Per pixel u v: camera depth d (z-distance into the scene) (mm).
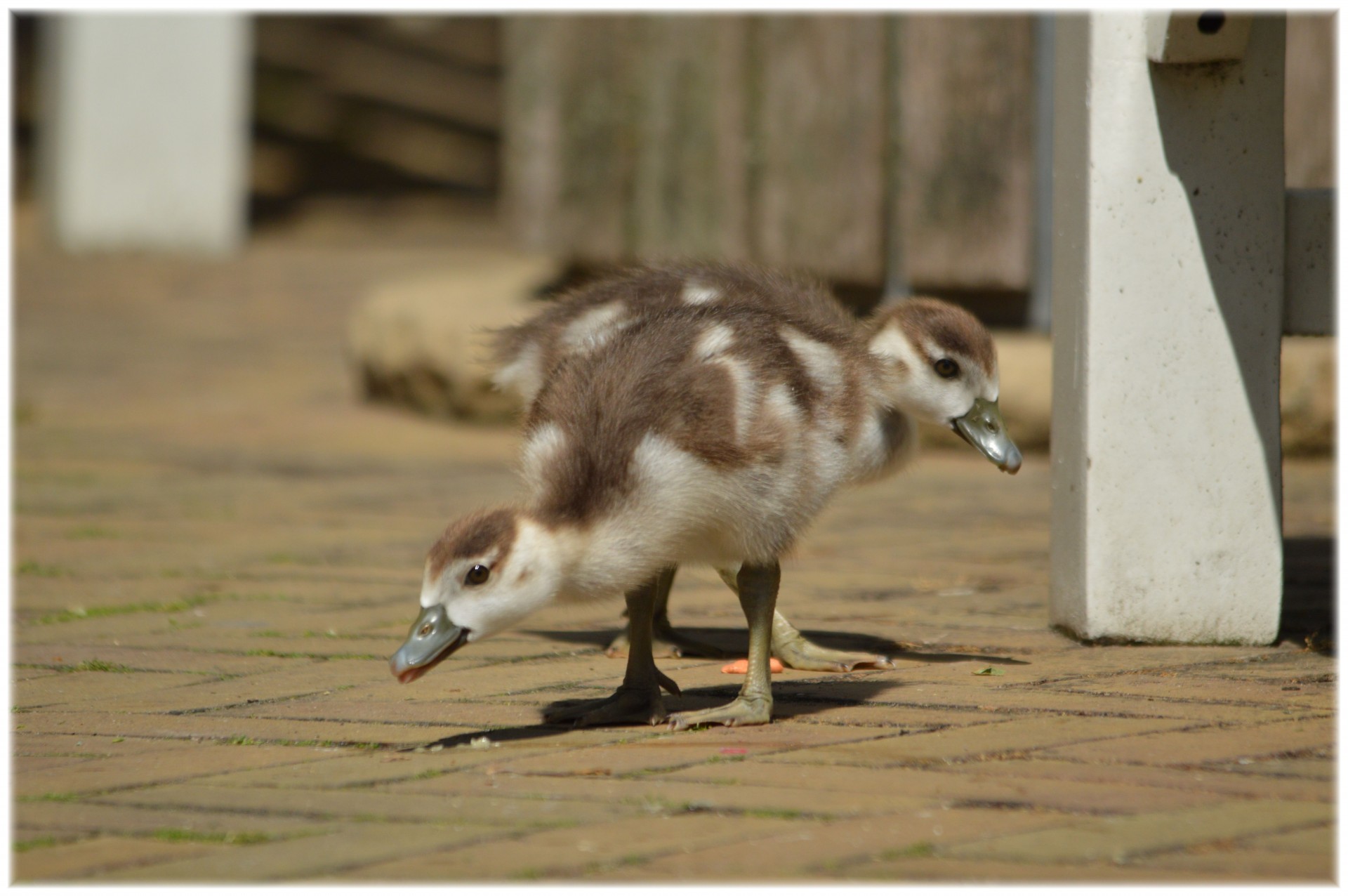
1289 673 7695
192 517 13062
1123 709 6879
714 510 6500
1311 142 15258
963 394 8398
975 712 6875
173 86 35531
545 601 6289
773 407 6531
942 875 4719
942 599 9836
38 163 39469
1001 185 16047
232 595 10047
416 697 7387
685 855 4934
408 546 11852
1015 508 13352
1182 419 8414
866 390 7195
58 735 6688
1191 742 6234
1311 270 8344
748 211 17984
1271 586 8492
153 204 35656
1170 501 8445
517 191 20797
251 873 4816
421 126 45062
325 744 6500
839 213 17203
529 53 20328
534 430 6754
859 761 6039
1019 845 4980
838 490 7047
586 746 6402
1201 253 8375
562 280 20781
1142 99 8297
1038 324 16219
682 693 7516
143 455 16297
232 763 6195
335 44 44656
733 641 8711
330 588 10273
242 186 36281
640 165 19047
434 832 5207
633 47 18953
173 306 29375
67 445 16797
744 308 7102
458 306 18891
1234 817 5246
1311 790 5562
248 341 25734
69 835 5242
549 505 6348
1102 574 8461
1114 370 8398
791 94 17500
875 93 16812
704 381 6477
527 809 5465
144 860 4961
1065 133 8633
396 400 19547
